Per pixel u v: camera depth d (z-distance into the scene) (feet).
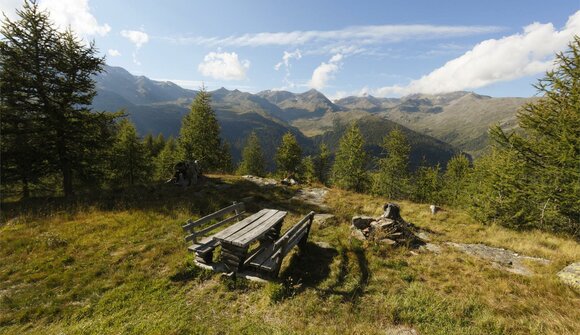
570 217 44.39
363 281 22.74
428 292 21.03
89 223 35.47
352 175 127.44
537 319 17.95
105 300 20.38
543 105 47.26
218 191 53.72
